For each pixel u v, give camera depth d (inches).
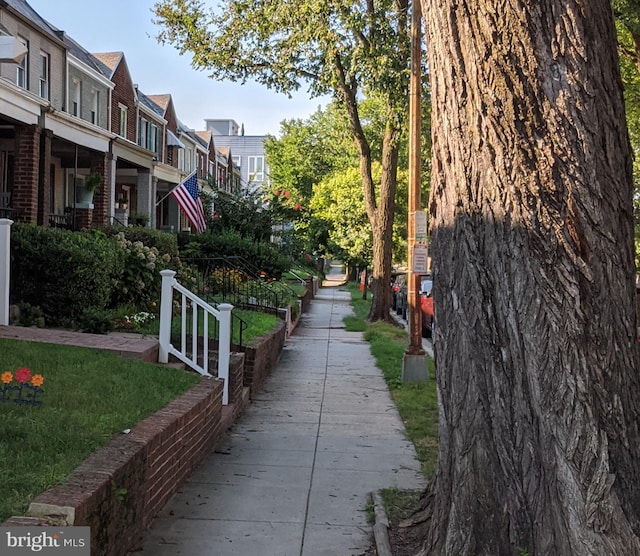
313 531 204.1
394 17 653.9
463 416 156.9
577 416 140.4
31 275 385.7
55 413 200.1
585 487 137.6
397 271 1428.4
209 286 616.4
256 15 700.0
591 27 150.2
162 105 1282.0
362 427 341.1
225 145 3171.8
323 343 674.2
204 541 193.5
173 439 221.1
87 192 808.9
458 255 160.6
